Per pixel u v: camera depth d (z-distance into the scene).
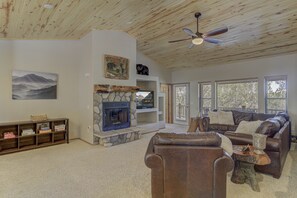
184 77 8.48
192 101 8.19
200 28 4.89
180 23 4.80
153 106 7.26
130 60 5.97
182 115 8.69
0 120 4.43
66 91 5.48
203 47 6.01
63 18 3.79
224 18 4.36
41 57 5.02
